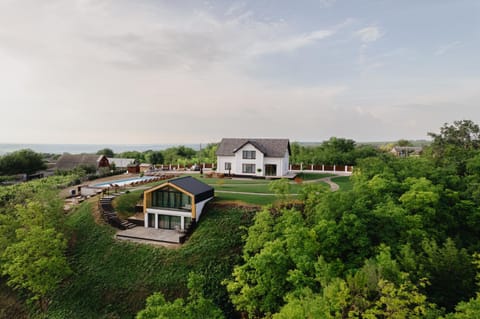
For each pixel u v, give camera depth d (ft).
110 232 99.14
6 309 82.02
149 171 212.64
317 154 243.81
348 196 74.02
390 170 95.35
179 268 80.53
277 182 92.12
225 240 86.89
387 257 52.75
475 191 78.95
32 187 148.46
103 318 73.20
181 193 102.27
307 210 81.61
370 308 43.96
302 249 60.90
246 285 63.00
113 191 132.98
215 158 276.82
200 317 51.03
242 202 103.96
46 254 80.43
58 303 79.61
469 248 67.10
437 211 73.67
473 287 51.34
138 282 79.15
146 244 90.58
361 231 63.57
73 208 121.08
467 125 157.79
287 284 61.11
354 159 219.82
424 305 42.22
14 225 92.32
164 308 47.83
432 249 57.06
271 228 73.77
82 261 89.66
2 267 83.41
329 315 40.55
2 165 236.02
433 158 131.64
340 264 59.52
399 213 65.26
